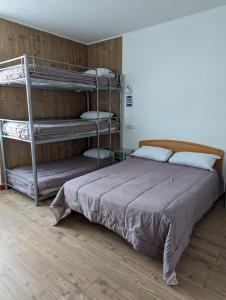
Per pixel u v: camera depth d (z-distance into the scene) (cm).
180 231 179
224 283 165
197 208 220
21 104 353
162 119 364
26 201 304
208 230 234
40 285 164
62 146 423
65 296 154
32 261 188
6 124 321
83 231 234
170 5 282
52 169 344
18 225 244
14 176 327
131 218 187
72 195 233
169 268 161
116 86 395
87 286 162
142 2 273
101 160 397
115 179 253
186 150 341
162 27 340
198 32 308
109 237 224
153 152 344
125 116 411
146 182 243
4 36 320
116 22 336
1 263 186
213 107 311
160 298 152
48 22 336
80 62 437
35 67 271
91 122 361
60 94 410
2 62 296
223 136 307
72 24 343
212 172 278
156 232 175
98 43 425
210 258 191
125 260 190
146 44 361
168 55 341
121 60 398
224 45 290
